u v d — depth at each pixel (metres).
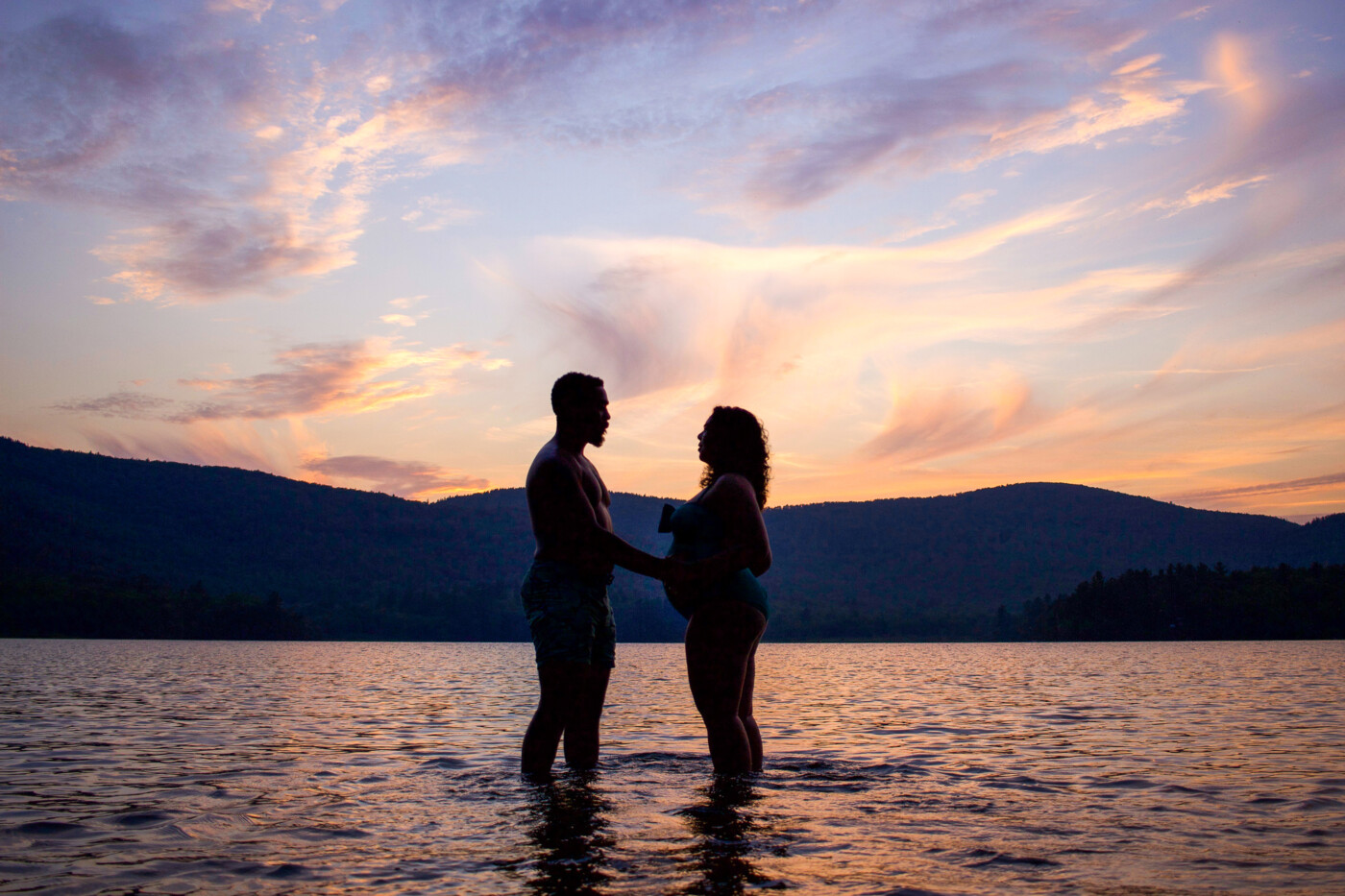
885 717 9.72
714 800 3.79
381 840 3.02
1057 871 2.59
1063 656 53.34
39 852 2.89
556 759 5.27
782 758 5.77
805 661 47.16
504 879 2.50
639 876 2.52
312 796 4.00
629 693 14.39
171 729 7.92
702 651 4.65
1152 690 15.24
